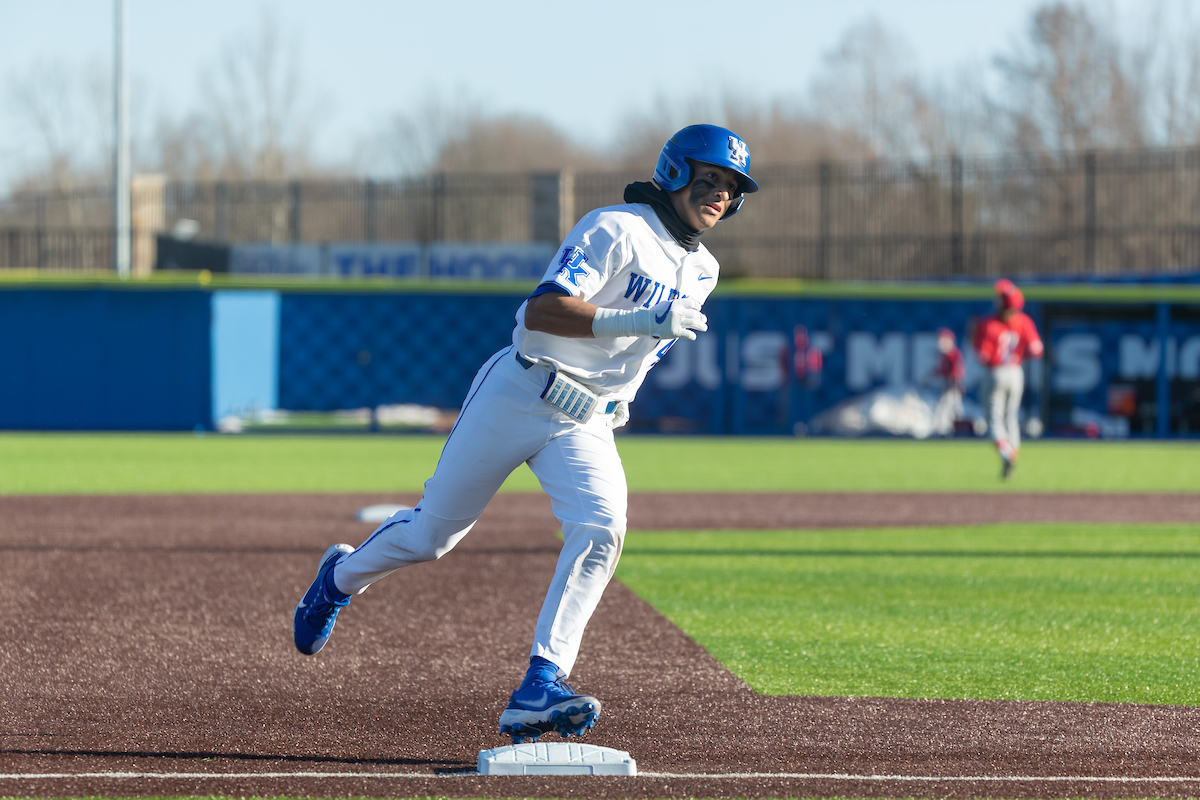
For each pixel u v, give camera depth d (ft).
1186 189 394.52
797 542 103.30
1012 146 545.44
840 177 362.12
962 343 234.38
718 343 237.66
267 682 54.70
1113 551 98.89
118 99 294.05
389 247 372.58
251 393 239.91
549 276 42.09
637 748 44.91
